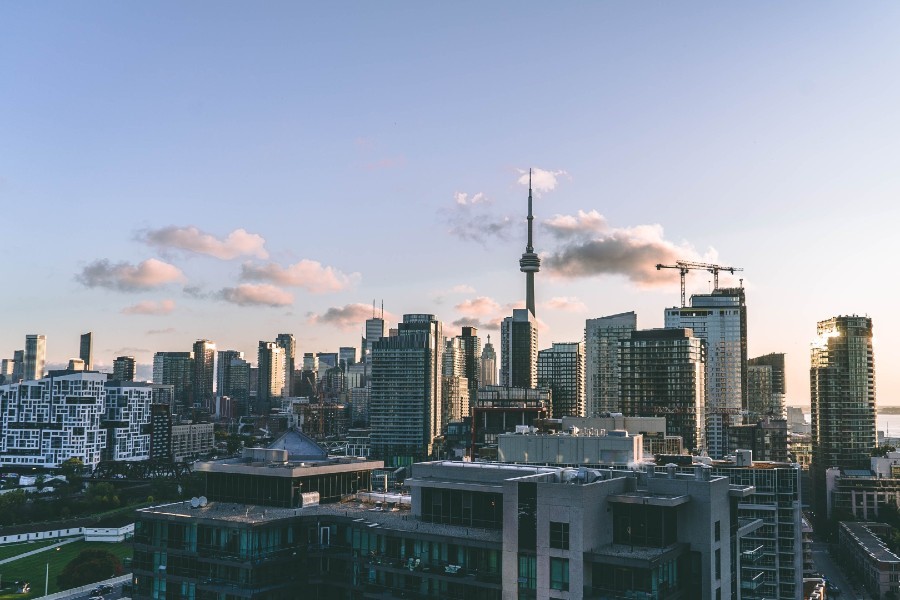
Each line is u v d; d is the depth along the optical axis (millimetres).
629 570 99000
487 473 124875
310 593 132250
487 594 112125
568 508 102812
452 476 128000
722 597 110188
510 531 108812
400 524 125625
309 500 143875
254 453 157875
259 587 125750
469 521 124062
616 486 109688
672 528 108000
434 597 116625
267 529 128500
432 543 117938
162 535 135625
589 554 100688
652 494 110125
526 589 106688
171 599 132625
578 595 100688
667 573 102812
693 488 108125
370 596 122750
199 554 130625
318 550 133125
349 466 153375
